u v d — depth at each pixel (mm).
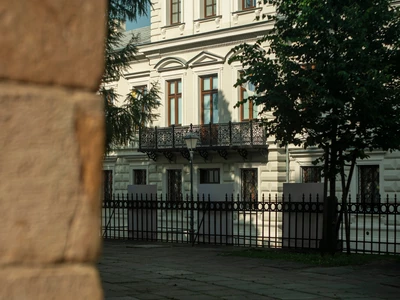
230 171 31156
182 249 16266
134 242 18594
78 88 1885
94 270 1888
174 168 33469
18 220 1774
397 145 14258
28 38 1796
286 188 16094
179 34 33500
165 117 34000
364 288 9961
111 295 8734
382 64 14242
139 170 35844
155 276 10945
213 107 32062
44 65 1820
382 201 25625
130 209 19703
